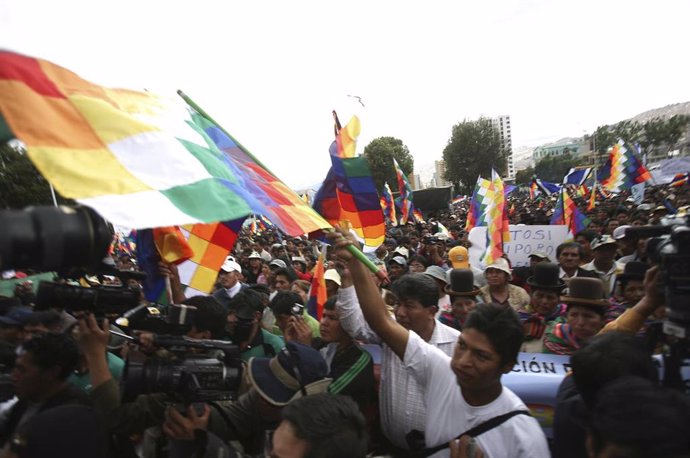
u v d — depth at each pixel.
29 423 1.67
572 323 3.33
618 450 1.18
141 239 3.28
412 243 12.66
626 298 3.76
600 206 18.72
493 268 5.17
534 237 7.63
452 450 1.96
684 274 1.74
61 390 2.37
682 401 1.21
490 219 7.00
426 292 2.93
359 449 1.55
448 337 3.02
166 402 2.04
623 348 1.85
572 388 2.21
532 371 3.11
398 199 18.39
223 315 3.03
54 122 1.57
